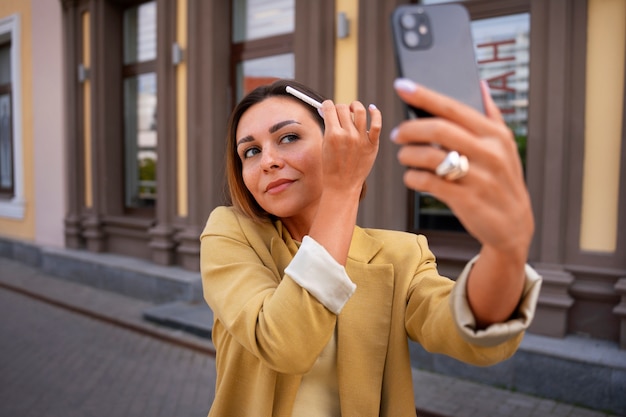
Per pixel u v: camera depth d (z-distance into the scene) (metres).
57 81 7.71
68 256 7.19
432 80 0.65
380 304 1.01
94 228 7.27
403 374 1.00
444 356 3.82
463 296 0.71
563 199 3.57
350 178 0.82
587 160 3.51
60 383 4.02
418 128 0.53
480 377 3.66
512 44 3.92
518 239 0.58
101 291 6.62
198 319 5.02
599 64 3.43
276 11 5.55
